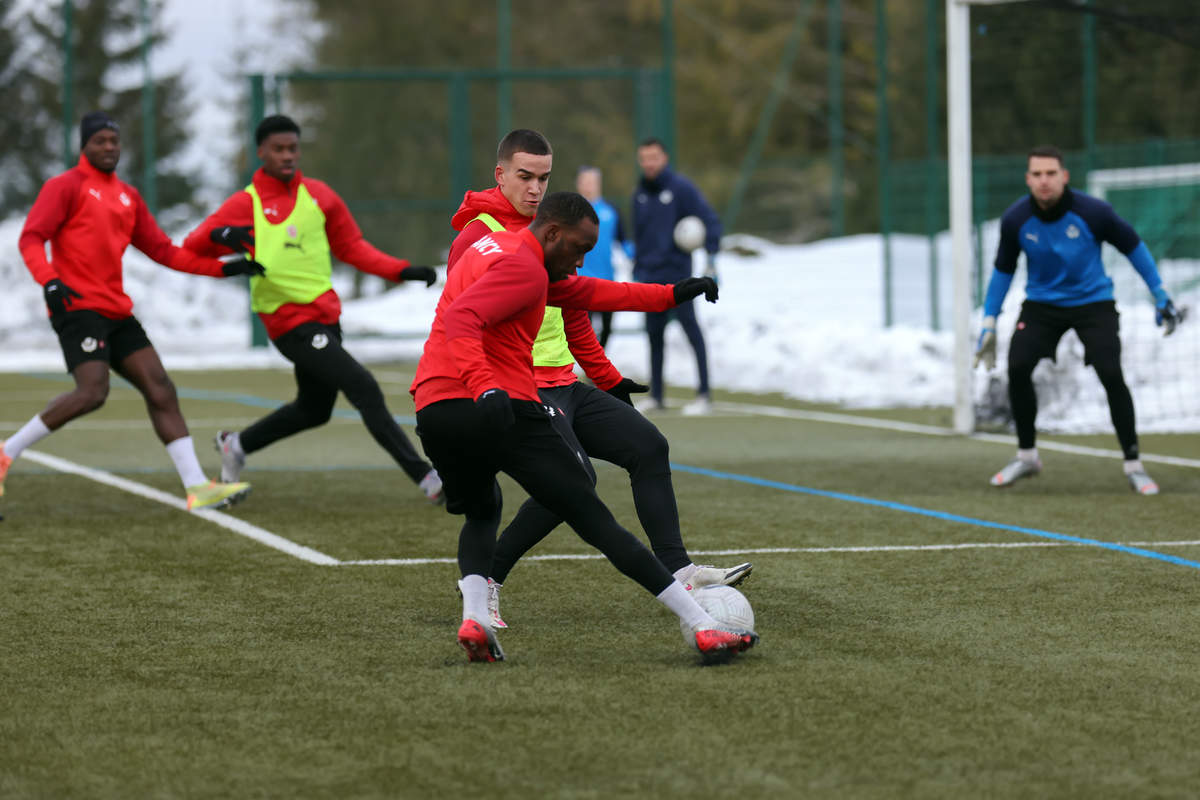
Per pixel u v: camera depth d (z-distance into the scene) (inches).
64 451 1227.9
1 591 676.1
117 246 886.4
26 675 527.2
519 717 469.7
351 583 691.4
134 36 4057.6
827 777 410.6
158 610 634.8
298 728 460.1
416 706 483.2
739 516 880.3
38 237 866.8
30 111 4143.7
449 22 4429.1
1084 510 893.8
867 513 888.9
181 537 820.6
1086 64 2273.6
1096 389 1384.1
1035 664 533.3
